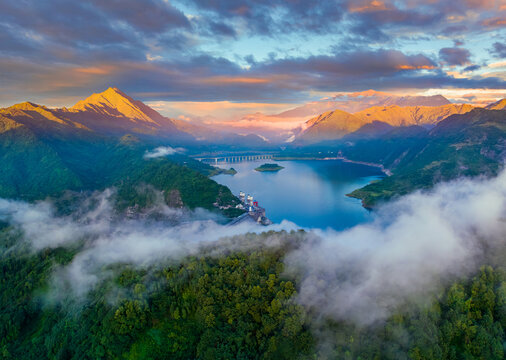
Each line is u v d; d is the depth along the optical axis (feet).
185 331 406.41
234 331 387.34
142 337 406.62
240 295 410.11
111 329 411.95
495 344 349.61
